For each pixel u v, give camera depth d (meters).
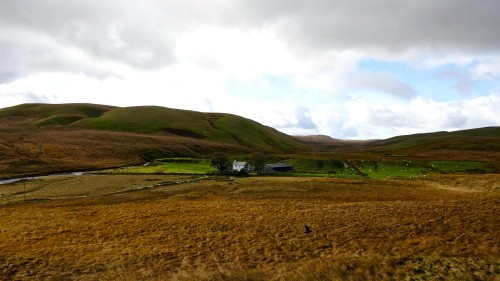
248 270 26.97
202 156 190.50
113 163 144.38
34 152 144.75
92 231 46.69
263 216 50.38
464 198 54.81
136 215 55.16
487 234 34.84
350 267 24.14
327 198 67.81
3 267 33.41
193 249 37.81
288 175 111.44
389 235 38.03
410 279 21.80
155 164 144.88
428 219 42.38
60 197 74.88
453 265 23.89
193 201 67.25
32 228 48.41
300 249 35.88
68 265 33.69
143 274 29.92
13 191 83.88
